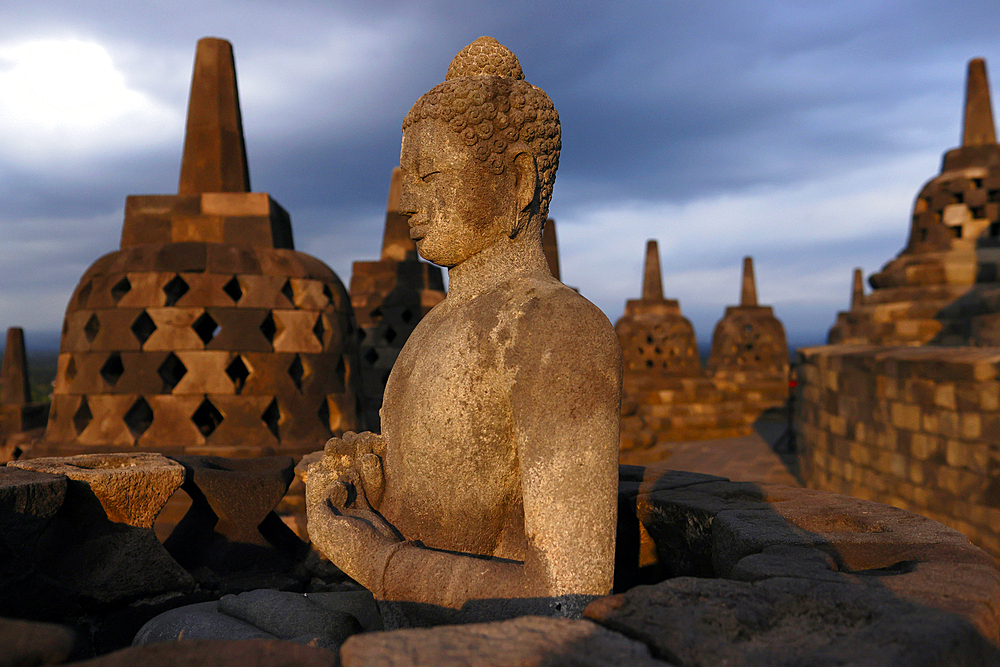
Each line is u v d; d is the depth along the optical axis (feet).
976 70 31.50
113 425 15.60
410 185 6.24
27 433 28.50
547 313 5.17
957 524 18.81
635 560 7.45
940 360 19.69
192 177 17.78
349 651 3.20
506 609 4.59
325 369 17.10
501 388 5.26
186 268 16.17
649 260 54.85
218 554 8.80
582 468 4.75
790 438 42.52
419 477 5.61
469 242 6.01
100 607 7.52
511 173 6.06
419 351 5.97
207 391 15.79
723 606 3.79
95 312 16.20
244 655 3.20
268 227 17.66
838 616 3.82
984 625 3.70
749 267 64.80
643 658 3.22
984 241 29.76
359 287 31.53
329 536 5.43
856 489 24.94
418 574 4.90
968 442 18.42
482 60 6.27
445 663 3.10
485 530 5.49
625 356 53.21
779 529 5.60
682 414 49.49
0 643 3.06
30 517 6.76
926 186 32.30
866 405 24.21
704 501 6.82
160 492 7.89
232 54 18.51
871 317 31.07
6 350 39.58
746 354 62.34
